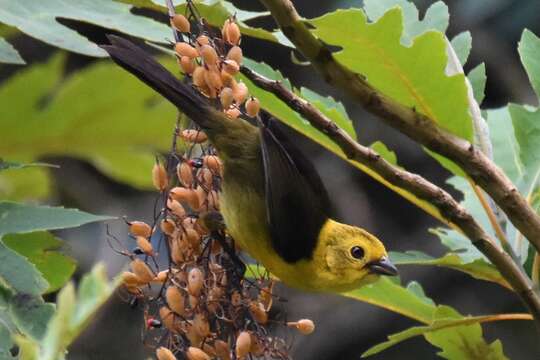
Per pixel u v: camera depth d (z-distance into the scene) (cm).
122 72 1022
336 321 1823
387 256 996
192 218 838
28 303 679
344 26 758
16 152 1027
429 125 765
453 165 855
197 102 916
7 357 656
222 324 806
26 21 755
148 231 809
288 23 710
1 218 724
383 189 1927
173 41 837
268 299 837
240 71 795
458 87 785
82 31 1554
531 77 909
